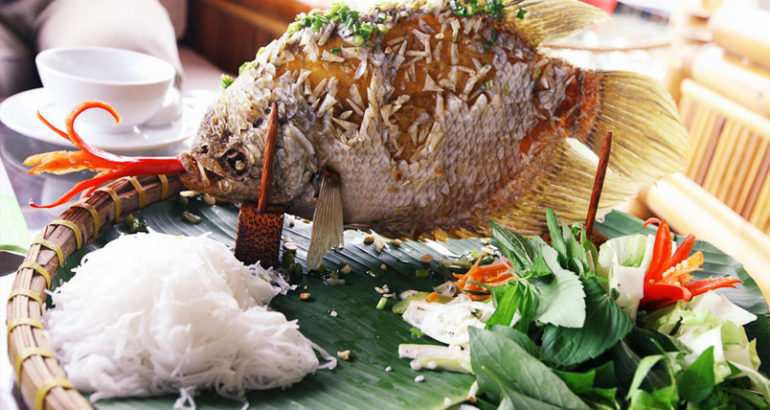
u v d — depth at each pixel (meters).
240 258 0.68
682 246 0.65
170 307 0.55
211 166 0.66
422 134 0.66
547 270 0.60
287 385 0.58
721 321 0.60
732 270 0.73
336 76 0.65
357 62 0.65
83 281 0.59
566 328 0.57
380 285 0.70
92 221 0.66
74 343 0.56
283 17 1.14
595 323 0.57
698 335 0.60
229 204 0.76
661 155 0.70
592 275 0.60
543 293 0.59
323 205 0.66
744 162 0.97
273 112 0.64
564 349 0.57
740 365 0.57
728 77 0.99
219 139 0.66
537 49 0.69
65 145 0.74
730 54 1.02
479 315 0.65
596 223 0.80
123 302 0.56
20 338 0.54
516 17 0.67
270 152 0.65
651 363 0.54
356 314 0.66
